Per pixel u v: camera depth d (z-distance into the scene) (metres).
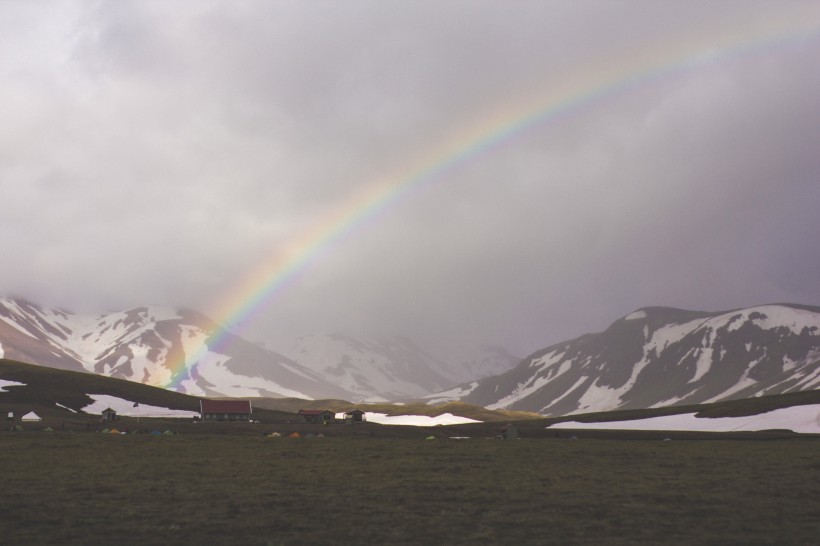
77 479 64.94
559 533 44.50
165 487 60.84
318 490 60.06
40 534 42.88
